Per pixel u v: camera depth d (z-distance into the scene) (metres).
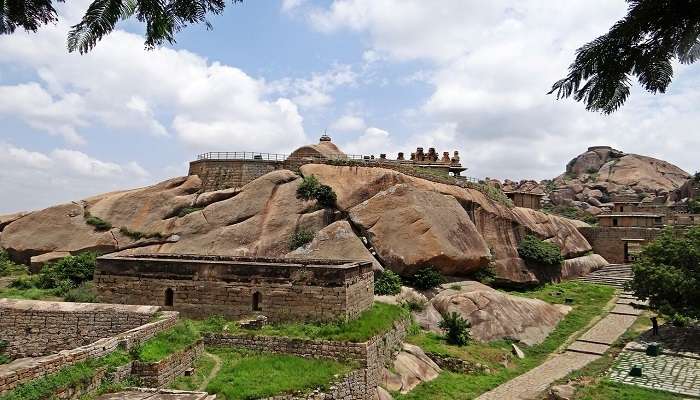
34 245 41.78
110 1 5.88
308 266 23.86
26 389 13.04
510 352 29.64
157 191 46.06
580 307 39.25
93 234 42.41
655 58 5.66
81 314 21.45
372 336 22.31
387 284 34.34
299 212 41.31
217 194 44.94
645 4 5.32
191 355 19.66
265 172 47.56
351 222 39.78
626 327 34.25
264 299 24.19
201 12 6.31
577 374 25.94
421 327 31.09
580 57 5.86
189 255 30.48
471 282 38.94
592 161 106.50
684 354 28.34
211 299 24.83
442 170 54.12
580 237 55.69
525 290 43.56
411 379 24.05
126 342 17.44
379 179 42.38
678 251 32.34
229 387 18.11
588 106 6.13
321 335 22.11
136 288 25.84
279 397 18.03
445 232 38.53
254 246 39.34
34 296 32.97
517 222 48.16
